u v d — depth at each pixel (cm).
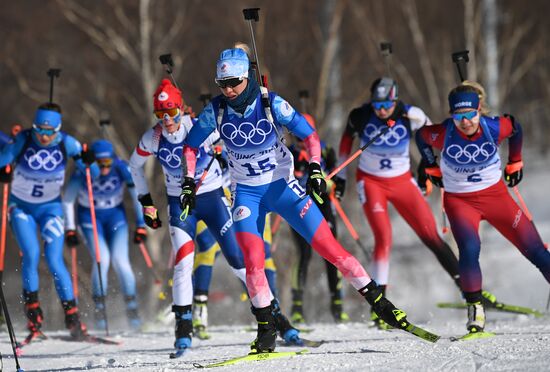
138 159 2069
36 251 2553
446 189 2078
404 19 7869
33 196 2556
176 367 1736
